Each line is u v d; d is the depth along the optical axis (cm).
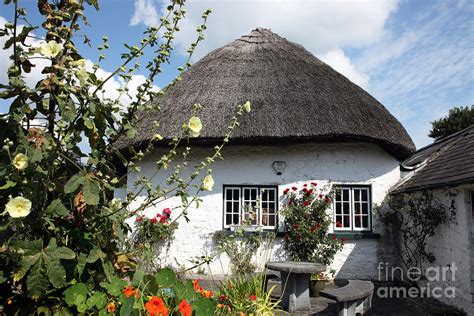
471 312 539
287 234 779
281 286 596
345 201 839
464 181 524
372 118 821
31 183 175
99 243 205
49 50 183
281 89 863
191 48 241
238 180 827
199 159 824
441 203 635
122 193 740
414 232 728
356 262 803
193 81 919
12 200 161
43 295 186
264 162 830
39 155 171
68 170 205
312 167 826
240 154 834
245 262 712
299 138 771
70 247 199
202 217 817
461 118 2195
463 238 566
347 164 827
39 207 180
